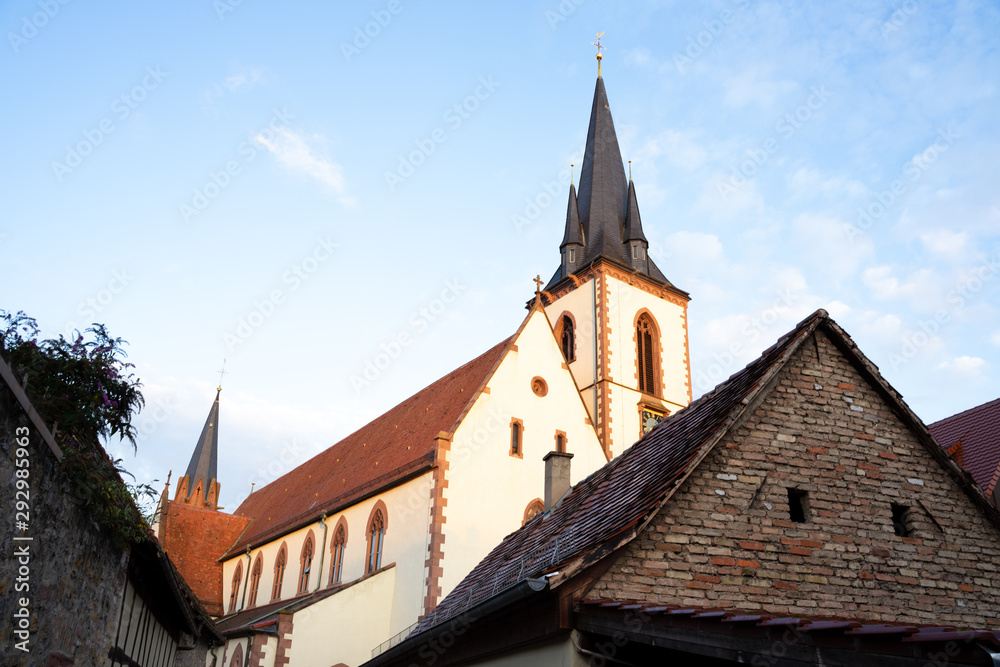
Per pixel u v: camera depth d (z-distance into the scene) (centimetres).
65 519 861
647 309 5047
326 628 3244
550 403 3744
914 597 1221
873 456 1305
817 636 714
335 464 4934
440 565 3134
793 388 1313
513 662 1249
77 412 870
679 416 1592
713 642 834
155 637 1652
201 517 5622
